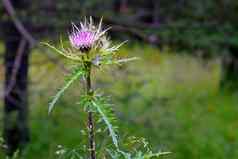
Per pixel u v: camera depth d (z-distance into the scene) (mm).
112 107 1954
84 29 1846
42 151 7238
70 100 6828
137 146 2133
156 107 7324
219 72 13828
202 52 8156
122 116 6352
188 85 11727
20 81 7305
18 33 7430
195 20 8250
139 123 6844
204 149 8883
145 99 7395
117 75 6707
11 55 7430
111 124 1810
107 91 6582
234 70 12656
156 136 6770
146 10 8484
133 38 7570
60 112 7418
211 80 12984
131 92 7281
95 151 1993
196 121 9820
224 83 12758
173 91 11211
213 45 7855
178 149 8258
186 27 7727
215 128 10039
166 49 7898
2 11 7242
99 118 1925
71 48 1818
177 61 10477
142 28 7598
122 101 6793
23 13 7379
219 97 12188
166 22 8172
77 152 2086
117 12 8039
